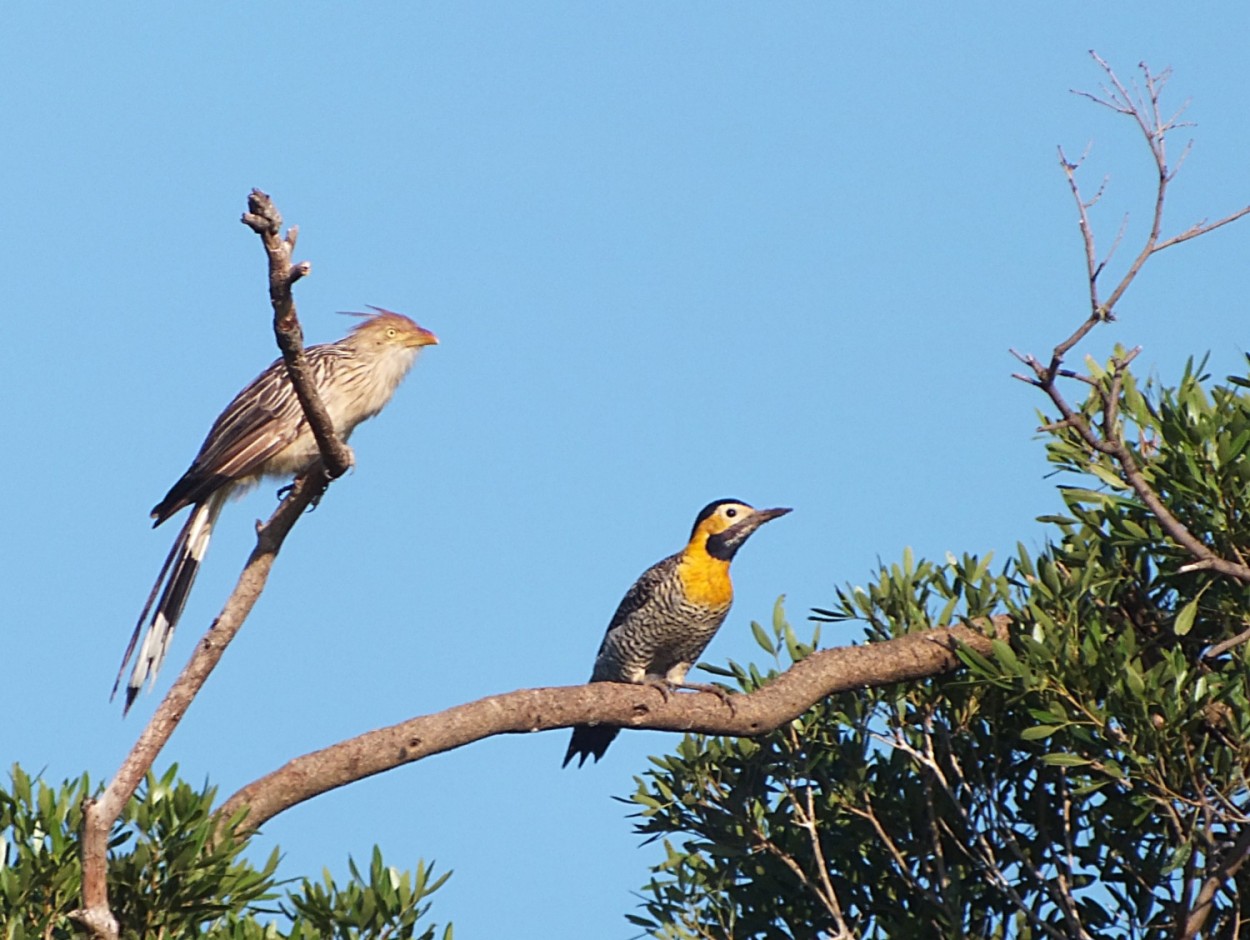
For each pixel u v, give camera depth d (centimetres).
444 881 1030
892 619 1277
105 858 945
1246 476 1113
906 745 1234
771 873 1277
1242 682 1102
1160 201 994
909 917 1228
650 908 1293
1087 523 1170
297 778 1085
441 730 1109
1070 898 1172
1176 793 1104
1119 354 1245
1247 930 1176
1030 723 1228
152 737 1006
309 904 1013
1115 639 1182
